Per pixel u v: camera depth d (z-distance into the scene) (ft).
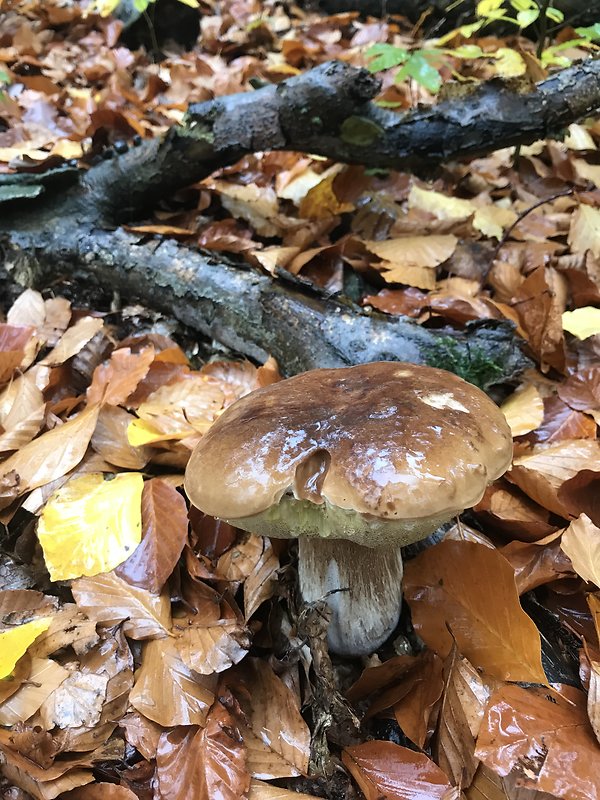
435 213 2.04
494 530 1.18
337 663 1.02
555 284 1.71
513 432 1.27
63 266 1.79
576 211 1.93
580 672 0.93
